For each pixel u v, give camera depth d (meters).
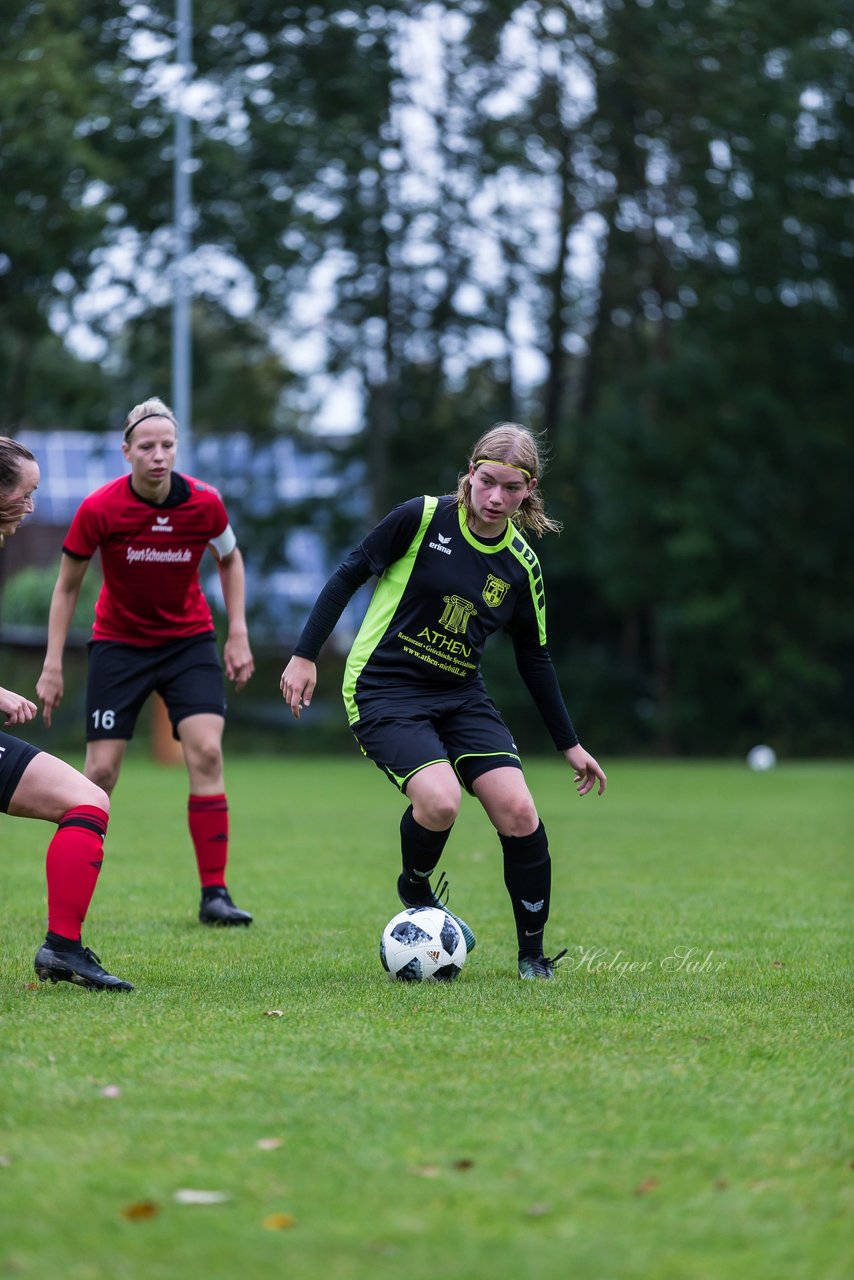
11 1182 5.32
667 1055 7.26
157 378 55.38
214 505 12.29
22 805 8.95
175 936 11.56
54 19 45.47
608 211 53.53
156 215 49.12
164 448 11.71
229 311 52.31
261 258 49.91
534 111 53.22
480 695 9.80
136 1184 5.30
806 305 51.91
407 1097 6.42
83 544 11.89
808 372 52.75
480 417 57.16
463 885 15.49
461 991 8.97
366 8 49.28
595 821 24.30
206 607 12.88
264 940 11.34
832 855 18.84
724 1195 5.26
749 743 54.16
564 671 55.38
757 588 52.66
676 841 20.73
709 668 53.31
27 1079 6.65
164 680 12.60
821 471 52.66
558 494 56.81
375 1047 7.33
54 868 8.85
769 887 15.36
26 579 65.75
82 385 54.72
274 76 49.41
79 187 44.75
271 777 37.94
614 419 52.31
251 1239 4.82
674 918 12.87
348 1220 4.98
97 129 45.66
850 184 50.78
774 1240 4.86
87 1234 4.85
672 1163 5.60
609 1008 8.46
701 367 51.88
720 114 48.78
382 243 52.78
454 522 9.51
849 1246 4.82
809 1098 6.50
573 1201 5.18
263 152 49.19
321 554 58.44
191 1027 7.78
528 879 9.49
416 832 9.44
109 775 12.55
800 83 48.75
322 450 56.56
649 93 49.84
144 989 8.98
